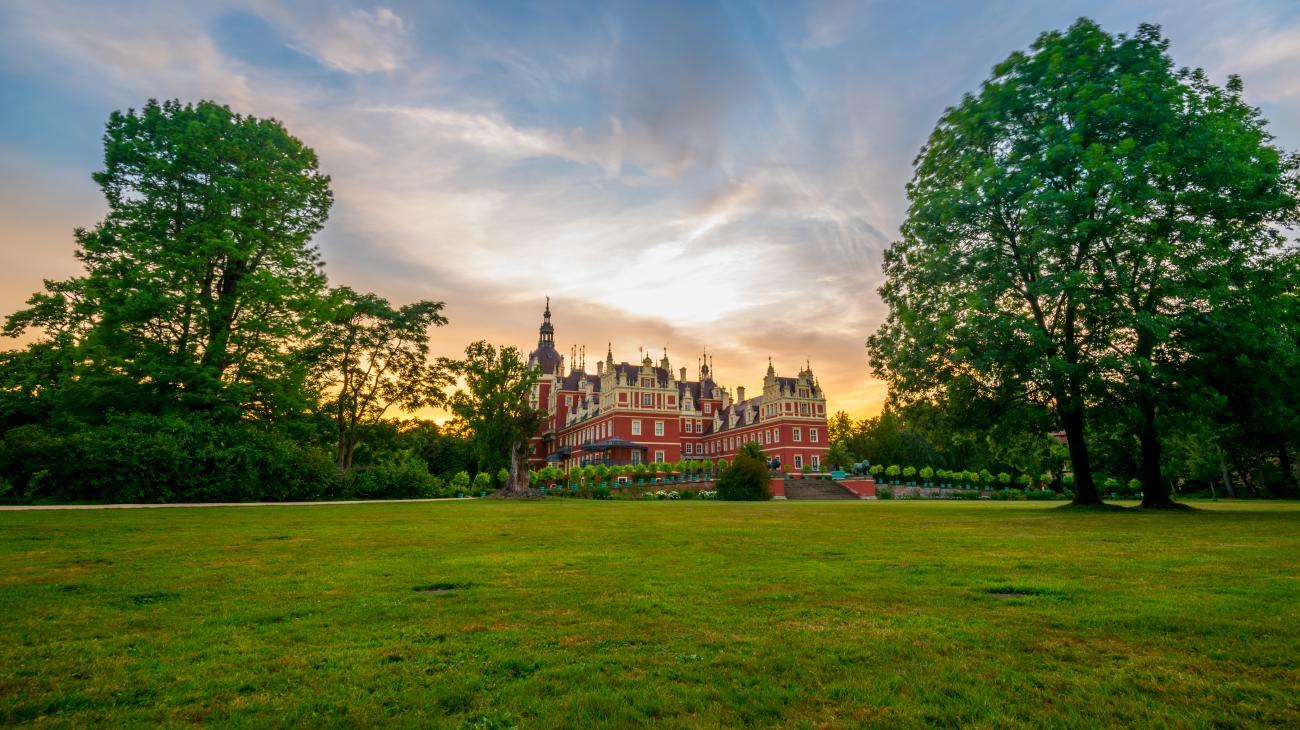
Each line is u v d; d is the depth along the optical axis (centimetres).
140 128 2880
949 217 2416
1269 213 2062
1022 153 2334
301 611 616
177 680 427
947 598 669
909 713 371
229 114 3086
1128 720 361
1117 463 5631
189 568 884
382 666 455
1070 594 688
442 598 677
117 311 2614
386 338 5138
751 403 8500
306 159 3275
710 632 539
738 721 363
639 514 2270
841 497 5934
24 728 351
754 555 1034
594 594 696
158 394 2894
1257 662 456
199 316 2808
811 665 452
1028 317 2184
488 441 3997
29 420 3127
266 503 2847
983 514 2244
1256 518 1878
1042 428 2516
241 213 2977
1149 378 2088
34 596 689
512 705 384
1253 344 1909
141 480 2672
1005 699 391
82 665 457
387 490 3756
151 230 2861
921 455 8725
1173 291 1972
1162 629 543
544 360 10169
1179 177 2081
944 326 2303
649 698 392
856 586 737
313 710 380
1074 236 2041
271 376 3067
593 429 8612
